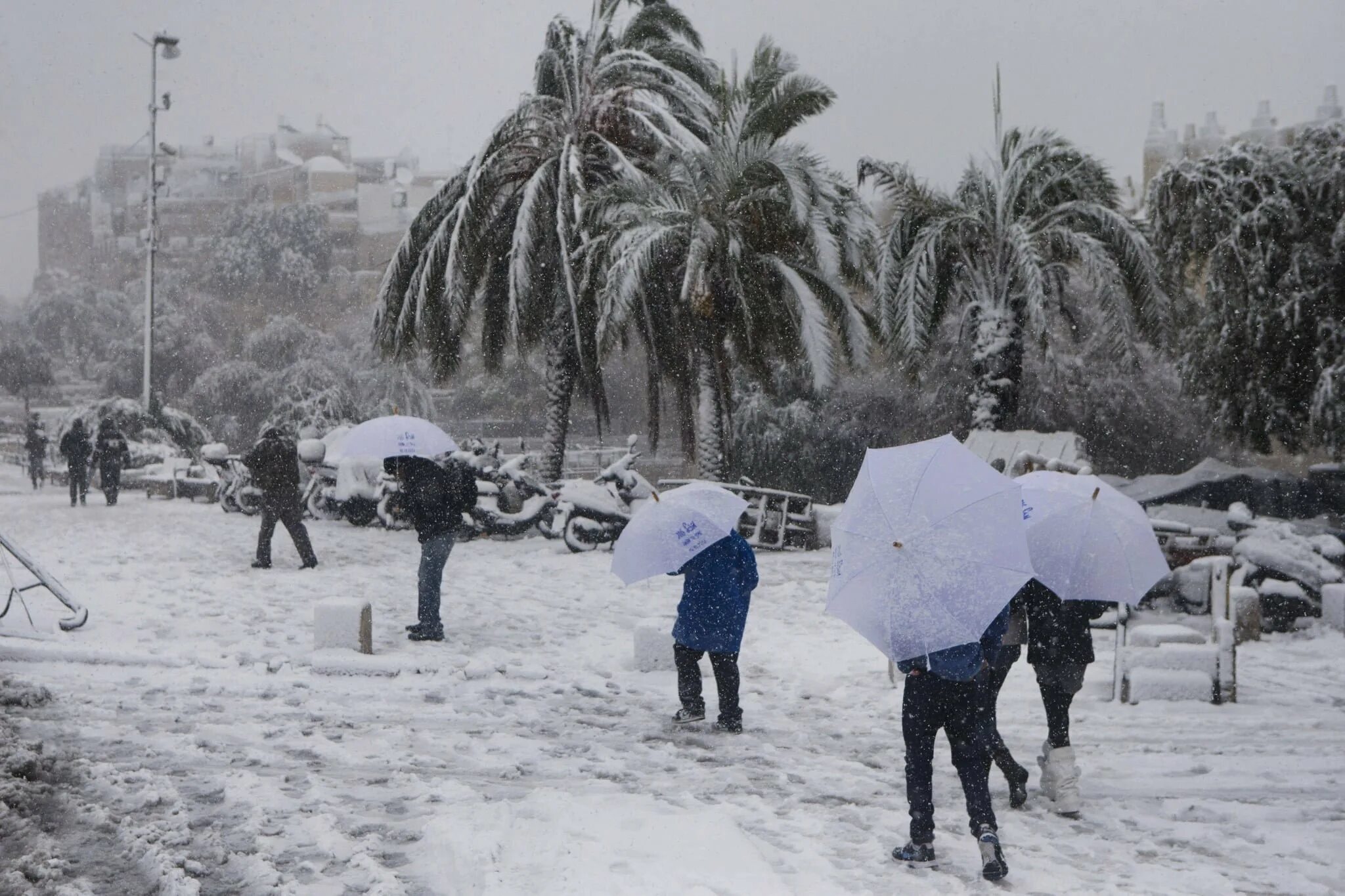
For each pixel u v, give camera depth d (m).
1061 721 6.30
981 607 5.07
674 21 26.34
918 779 5.34
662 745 7.54
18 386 90.25
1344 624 11.97
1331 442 26.23
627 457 19.05
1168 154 68.31
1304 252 26.69
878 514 5.31
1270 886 5.08
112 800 5.76
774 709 8.84
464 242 24.23
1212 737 7.98
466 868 4.69
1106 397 36.50
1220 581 10.90
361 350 70.31
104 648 9.43
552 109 25.62
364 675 9.16
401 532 20.39
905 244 22.36
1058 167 21.72
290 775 6.33
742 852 4.89
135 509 24.77
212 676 8.84
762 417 38.81
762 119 22.95
